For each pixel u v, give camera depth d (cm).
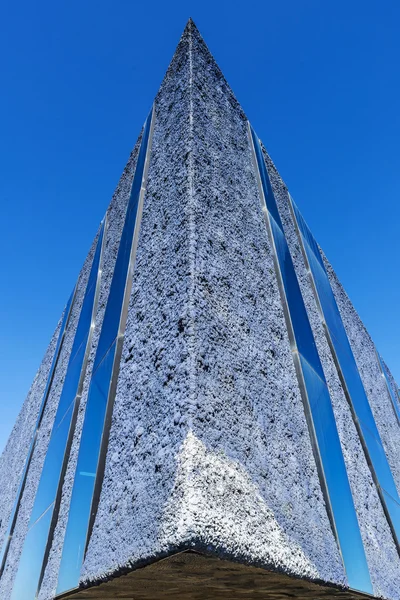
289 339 409
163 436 254
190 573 239
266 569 223
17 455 830
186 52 501
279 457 296
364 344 797
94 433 368
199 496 210
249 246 417
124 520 251
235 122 529
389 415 748
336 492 361
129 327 373
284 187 675
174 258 339
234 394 283
